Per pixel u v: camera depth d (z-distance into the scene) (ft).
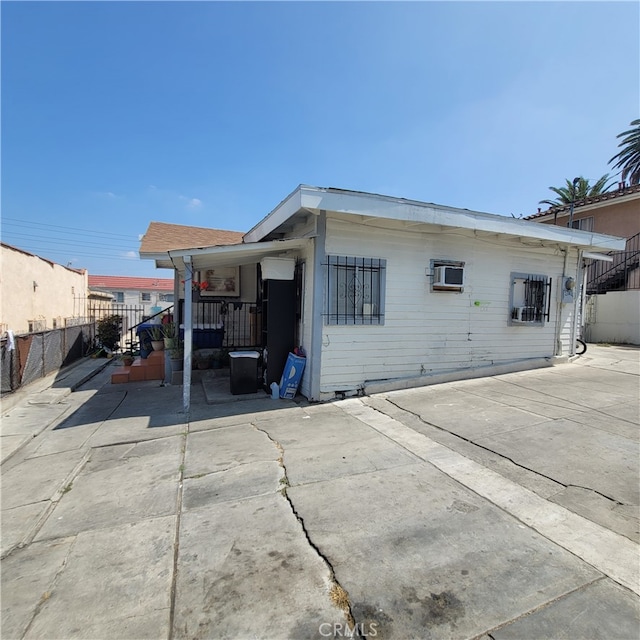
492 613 6.45
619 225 49.42
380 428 16.12
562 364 28.91
